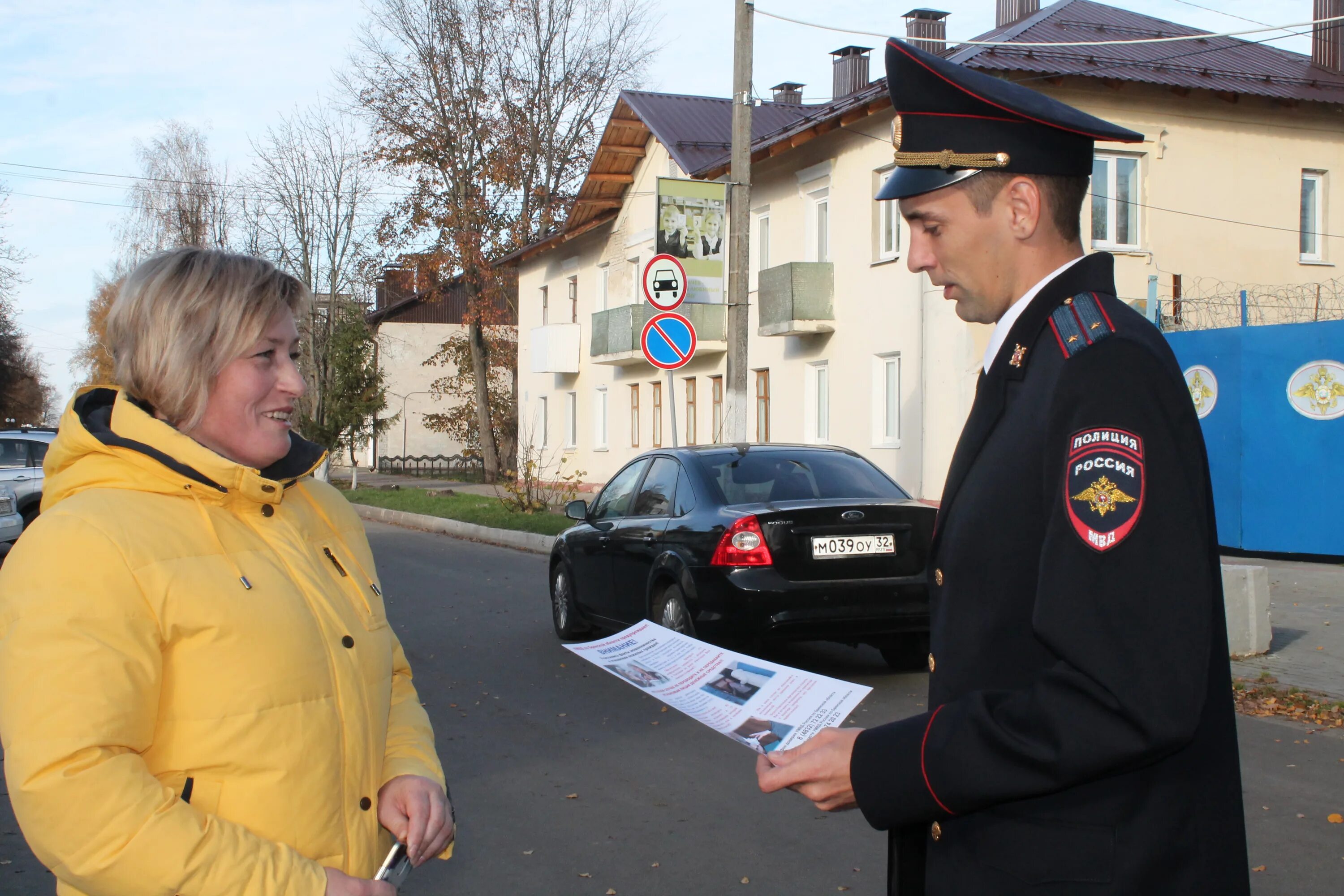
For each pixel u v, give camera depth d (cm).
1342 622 898
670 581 743
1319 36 2067
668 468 809
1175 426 148
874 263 1864
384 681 197
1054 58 1756
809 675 204
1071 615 144
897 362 1848
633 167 2833
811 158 2041
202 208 4488
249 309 185
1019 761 148
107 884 153
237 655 170
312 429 2956
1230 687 157
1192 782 152
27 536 165
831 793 165
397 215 3491
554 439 3350
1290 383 1267
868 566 699
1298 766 550
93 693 154
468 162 3481
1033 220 171
